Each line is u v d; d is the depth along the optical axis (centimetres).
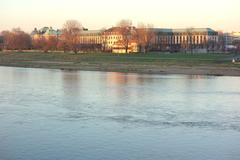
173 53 18275
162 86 6794
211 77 8931
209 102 4906
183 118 3831
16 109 4200
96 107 4422
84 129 3309
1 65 13088
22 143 2867
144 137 3072
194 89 6378
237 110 4325
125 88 6400
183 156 2619
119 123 3566
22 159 2523
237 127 3447
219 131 3291
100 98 5153
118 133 3186
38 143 2870
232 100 5100
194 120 3738
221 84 7275
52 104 4578
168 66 11500
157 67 11394
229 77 8988
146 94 5634
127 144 2873
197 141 2978
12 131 3209
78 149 2739
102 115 3941
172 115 3981
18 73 9456
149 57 14425
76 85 6744
